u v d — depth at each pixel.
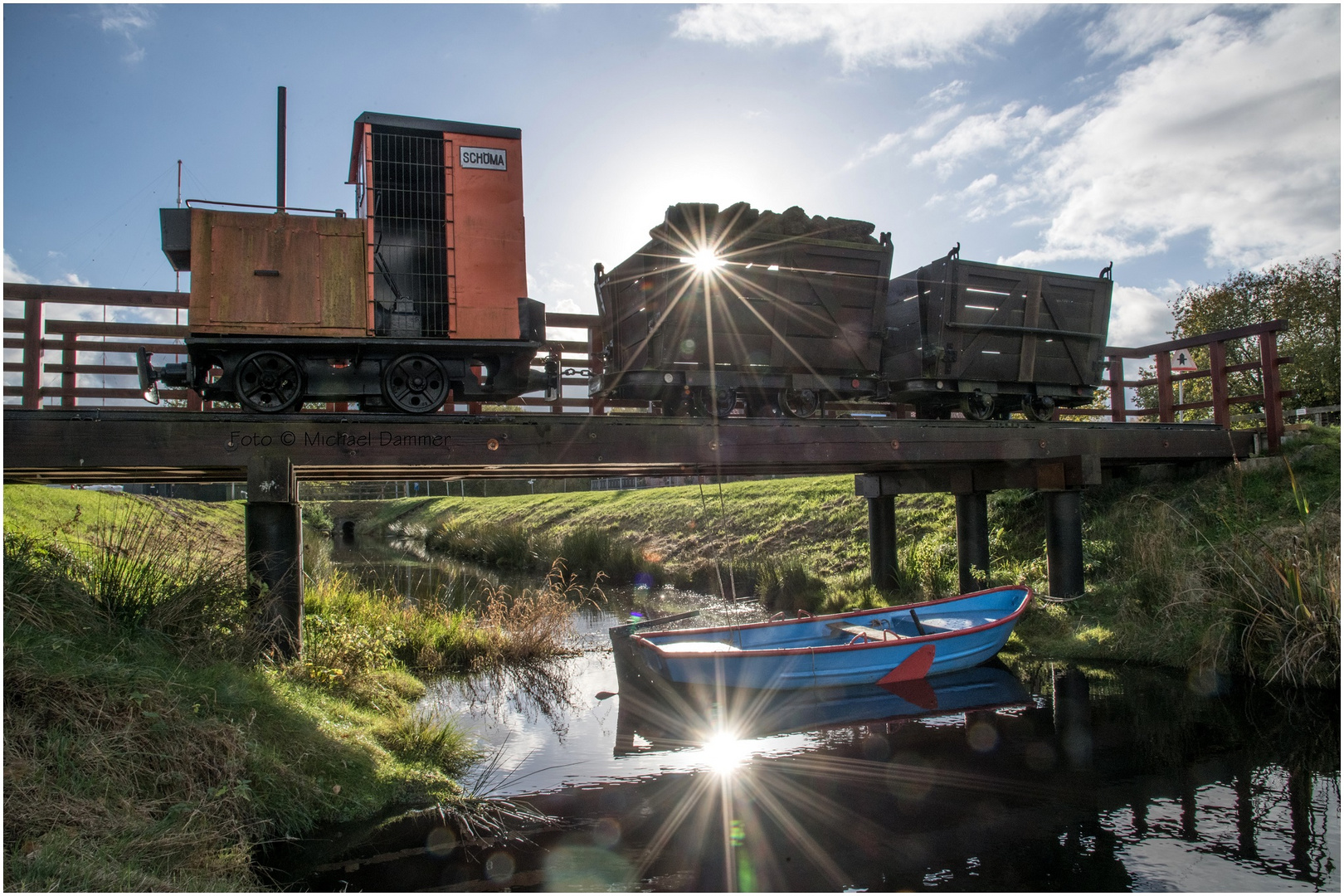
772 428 8.70
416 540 30.20
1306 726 6.84
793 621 9.28
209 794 4.46
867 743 6.89
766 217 9.79
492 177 8.17
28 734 4.19
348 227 7.42
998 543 12.84
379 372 7.84
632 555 17.58
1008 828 5.20
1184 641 8.65
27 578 5.39
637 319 9.93
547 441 7.71
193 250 7.01
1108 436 10.62
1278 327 11.72
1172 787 5.76
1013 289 11.12
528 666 9.95
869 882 4.52
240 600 6.53
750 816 5.45
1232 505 10.77
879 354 10.61
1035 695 8.05
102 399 9.88
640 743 7.00
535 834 5.16
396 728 6.55
